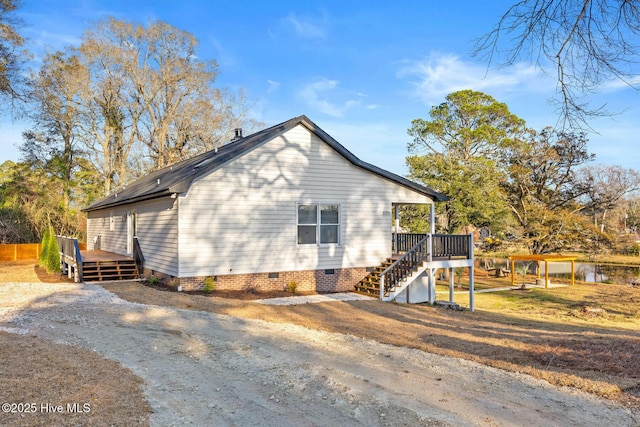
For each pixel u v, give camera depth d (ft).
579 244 111.65
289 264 51.60
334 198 54.44
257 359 23.49
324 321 35.76
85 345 24.38
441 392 18.95
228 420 15.67
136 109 132.87
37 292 43.16
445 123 122.52
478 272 117.39
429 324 37.55
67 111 121.39
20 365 19.43
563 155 113.29
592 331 39.50
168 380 19.58
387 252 57.82
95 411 15.31
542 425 15.56
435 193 59.82
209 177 46.96
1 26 67.21
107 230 77.00
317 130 52.39
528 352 26.21
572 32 18.69
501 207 100.48
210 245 46.96
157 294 42.60
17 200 115.03
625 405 17.42
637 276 113.91
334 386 19.38
